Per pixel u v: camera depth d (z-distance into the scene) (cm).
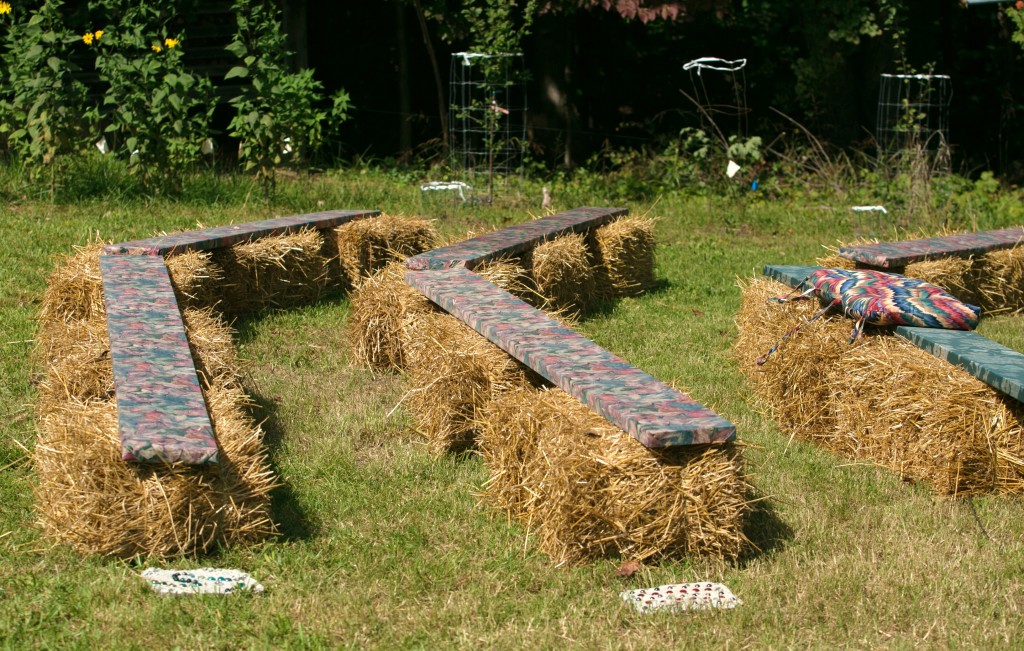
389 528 469
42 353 630
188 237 771
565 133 1800
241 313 794
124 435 411
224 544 432
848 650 381
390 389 658
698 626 391
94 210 1016
